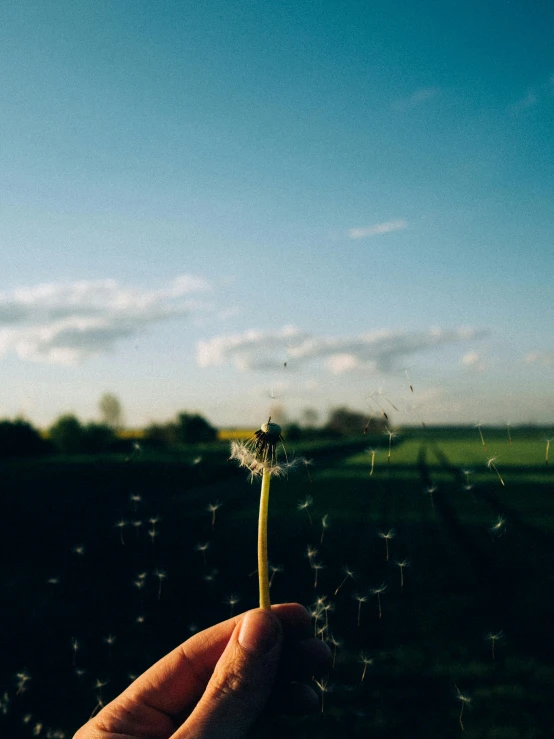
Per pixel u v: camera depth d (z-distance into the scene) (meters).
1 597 8.93
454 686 5.36
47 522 15.34
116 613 8.05
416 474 31.34
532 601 8.42
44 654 6.52
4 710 4.75
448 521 16.11
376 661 6.04
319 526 15.08
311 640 2.01
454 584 9.35
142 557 11.54
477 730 4.53
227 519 15.93
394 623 7.34
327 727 4.61
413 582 9.45
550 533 14.23
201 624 7.46
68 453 42.72
